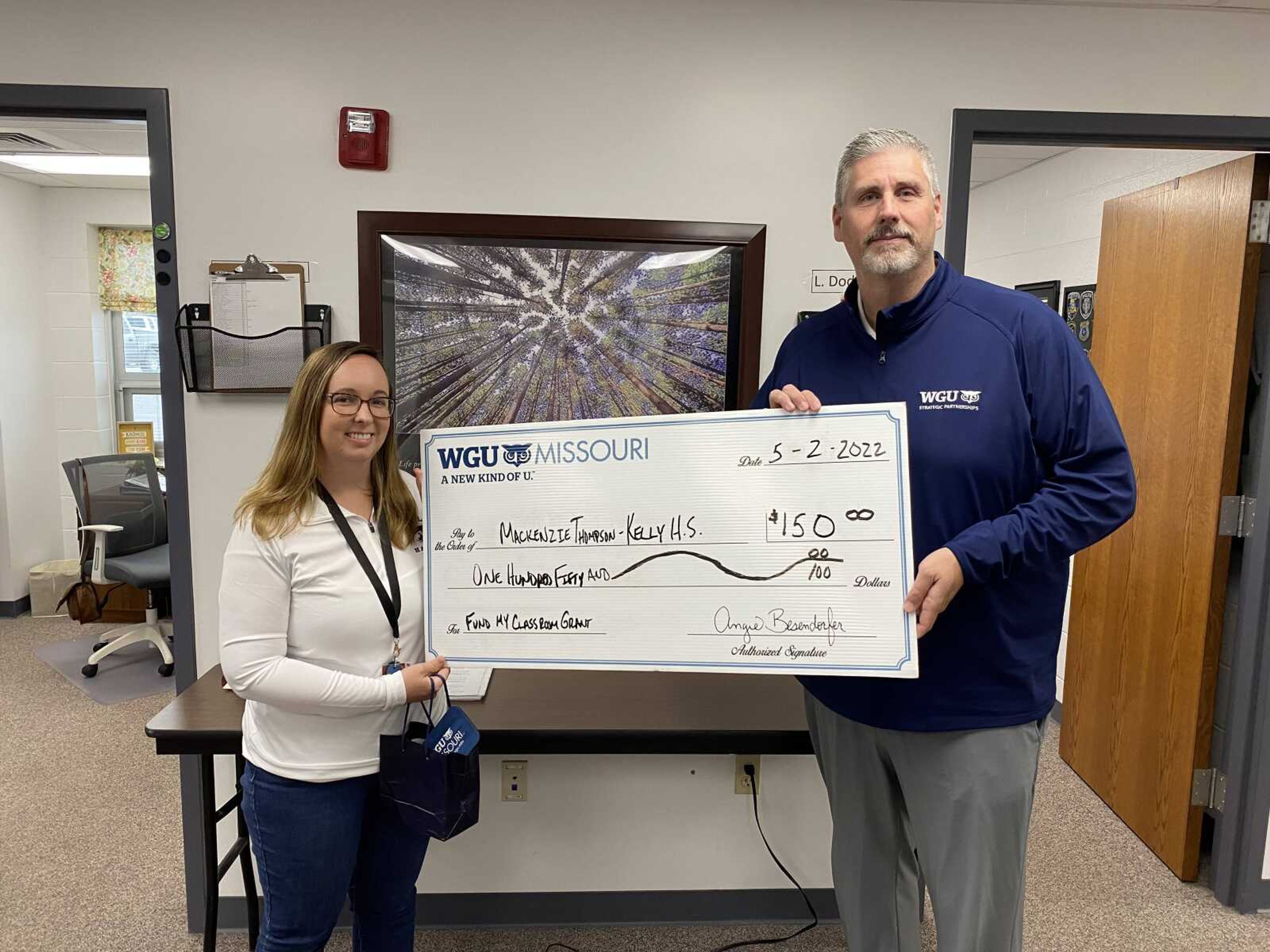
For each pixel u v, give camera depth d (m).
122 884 2.39
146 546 4.21
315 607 1.42
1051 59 2.06
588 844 2.25
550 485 1.46
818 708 1.63
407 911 1.64
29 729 3.40
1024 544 1.27
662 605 1.42
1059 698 3.65
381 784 1.45
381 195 2.03
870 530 1.34
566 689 1.94
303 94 1.99
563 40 2.01
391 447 1.54
